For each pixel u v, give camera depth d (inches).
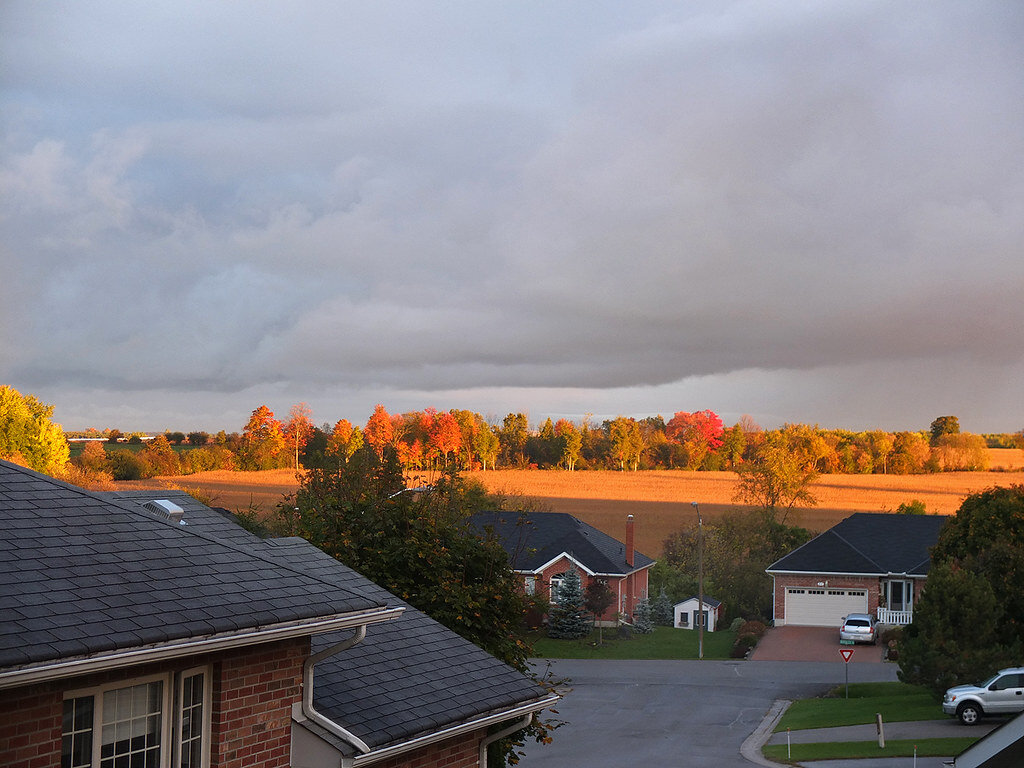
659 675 1948.8
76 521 402.0
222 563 418.3
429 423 6166.3
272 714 414.6
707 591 2888.8
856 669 1975.9
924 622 1498.5
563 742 1353.3
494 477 6146.7
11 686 299.4
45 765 323.6
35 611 321.7
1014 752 728.3
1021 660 1475.1
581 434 7150.6
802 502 3806.6
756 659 2142.0
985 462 6998.0
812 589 2578.7
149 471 5012.3
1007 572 1616.6
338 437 5644.7
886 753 1207.6
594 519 4537.4
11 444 3838.6
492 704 528.1
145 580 372.8
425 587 783.1
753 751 1288.1
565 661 2142.0
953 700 1373.0
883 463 6875.0
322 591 430.3
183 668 374.6
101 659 314.3
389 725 461.1
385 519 816.9
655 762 1221.7
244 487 4694.9
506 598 788.6
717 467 7032.5
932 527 2679.6
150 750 366.3
